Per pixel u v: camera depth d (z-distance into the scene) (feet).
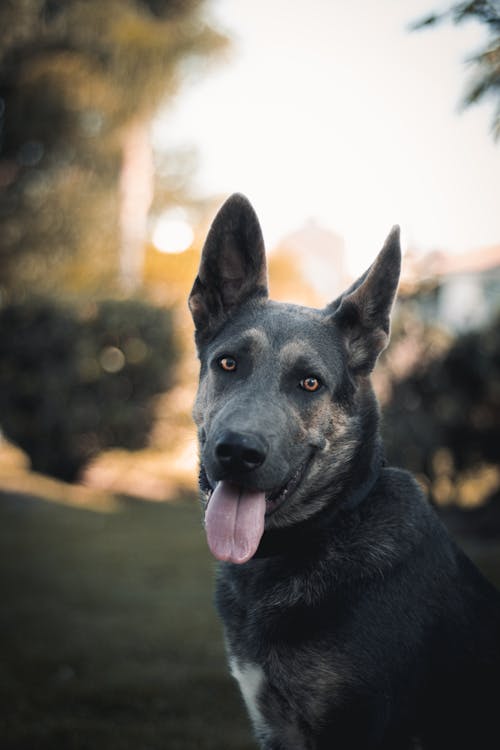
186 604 23.31
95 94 58.13
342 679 9.25
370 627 9.34
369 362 11.48
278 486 10.05
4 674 17.56
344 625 9.41
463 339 33.73
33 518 35.96
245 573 10.47
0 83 58.70
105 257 65.87
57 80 56.70
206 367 11.51
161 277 75.41
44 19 58.03
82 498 41.39
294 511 10.43
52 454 44.83
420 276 26.14
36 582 25.55
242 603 10.36
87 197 63.31
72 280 63.41
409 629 9.35
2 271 61.57
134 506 40.52
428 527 10.29
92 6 57.41
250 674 9.98
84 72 57.57
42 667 17.99
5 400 44.39
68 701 16.16
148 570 27.43
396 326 33.42
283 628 9.70
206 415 11.04
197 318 12.01
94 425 43.86
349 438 10.95
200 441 11.39
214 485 10.32
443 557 10.16
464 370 33.55
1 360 43.88
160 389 44.93
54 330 43.39
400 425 33.81
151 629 20.88
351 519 10.32
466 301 77.15
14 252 62.08
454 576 10.07
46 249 62.69
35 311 43.60
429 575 9.85
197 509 40.63
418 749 9.39
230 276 12.08
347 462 10.82
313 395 10.71
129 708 15.89
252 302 11.94
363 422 11.18
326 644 9.39
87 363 43.37
